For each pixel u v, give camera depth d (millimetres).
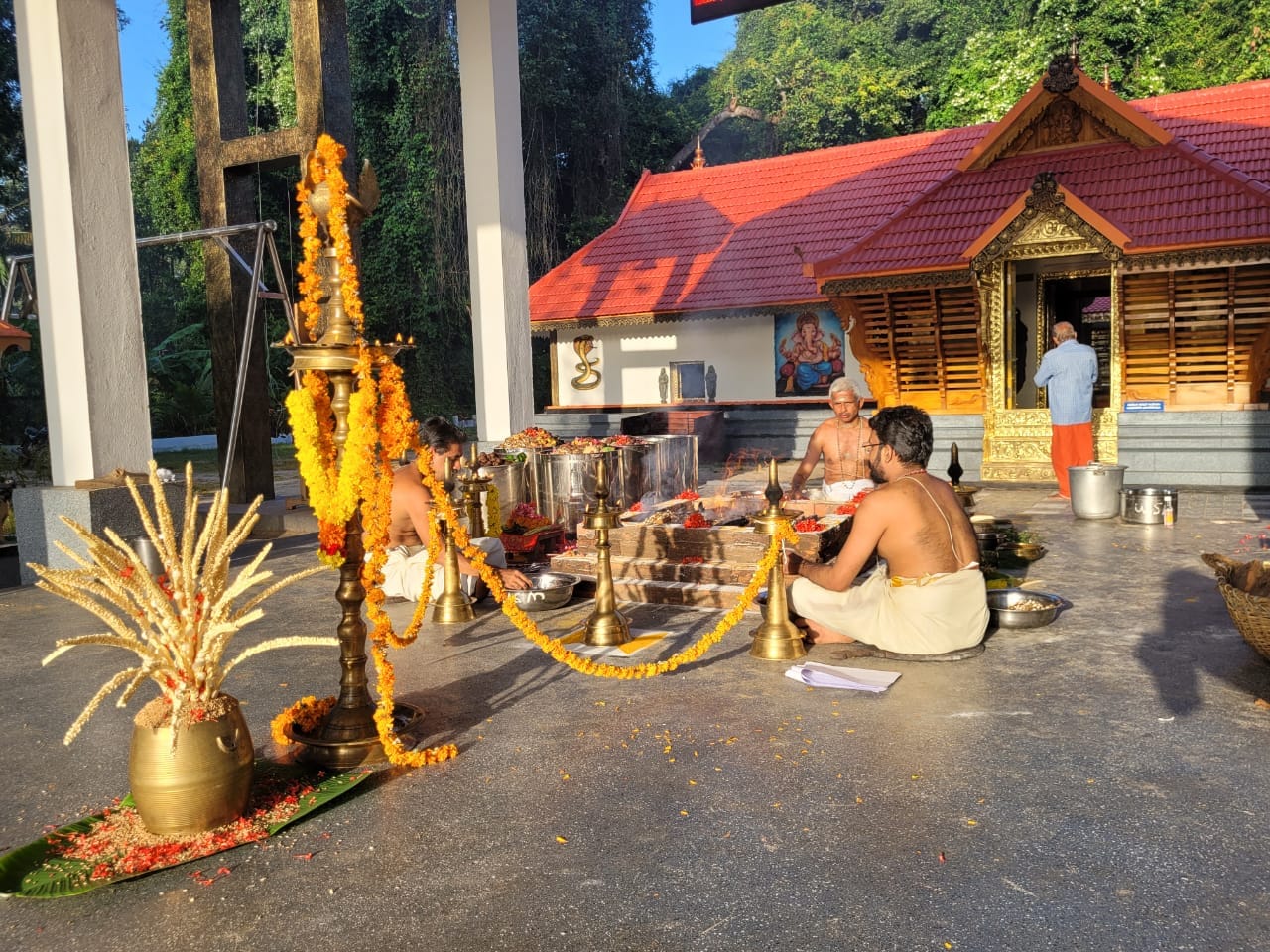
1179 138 13945
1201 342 13031
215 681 3402
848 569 5285
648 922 2775
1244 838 3180
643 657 5457
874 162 21781
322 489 3879
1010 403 14070
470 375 34906
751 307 18641
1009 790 3590
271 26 32188
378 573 4055
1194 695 4578
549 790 3707
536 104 34250
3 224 33219
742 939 2676
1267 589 5000
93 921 2871
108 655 5988
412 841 3322
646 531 7137
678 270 20578
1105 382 17641
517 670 5289
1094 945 2602
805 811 3459
